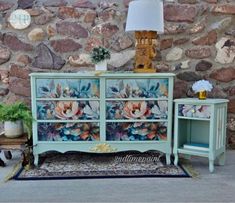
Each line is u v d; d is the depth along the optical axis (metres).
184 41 3.31
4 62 3.29
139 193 2.22
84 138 2.81
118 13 3.29
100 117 2.79
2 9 3.24
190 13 3.28
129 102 2.79
